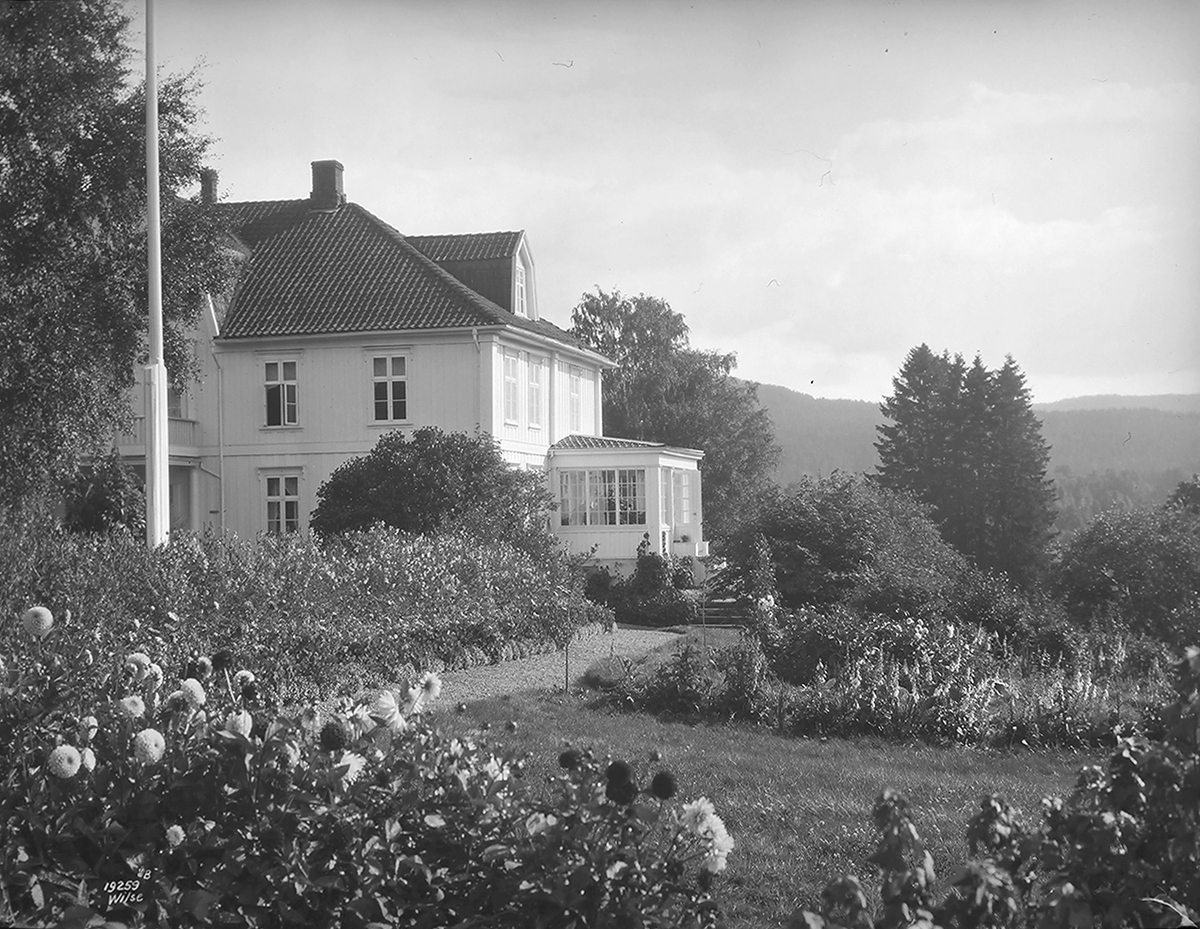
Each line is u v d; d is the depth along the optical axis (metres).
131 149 23.97
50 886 4.29
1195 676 3.92
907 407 61.25
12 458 23.30
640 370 61.66
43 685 5.17
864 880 6.81
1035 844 3.98
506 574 19.97
